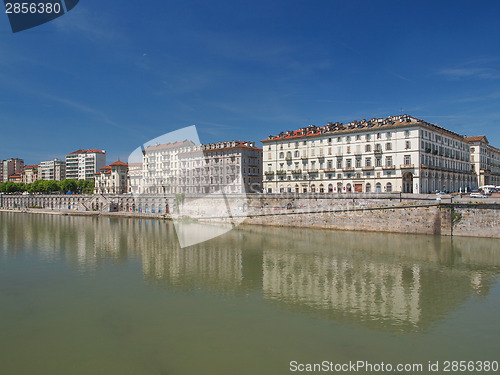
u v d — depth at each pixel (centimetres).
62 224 10744
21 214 15638
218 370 2281
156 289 3859
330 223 8694
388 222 7850
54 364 2356
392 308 3291
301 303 3428
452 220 7031
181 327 2900
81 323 2981
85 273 4531
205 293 3725
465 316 3109
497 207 6588
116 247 6488
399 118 10356
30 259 5391
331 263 5041
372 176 10431
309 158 11725
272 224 9594
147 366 2331
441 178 10794
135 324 2956
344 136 11012
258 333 2789
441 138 11075
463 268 4694
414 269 4666
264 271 4612
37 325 2945
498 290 3788
